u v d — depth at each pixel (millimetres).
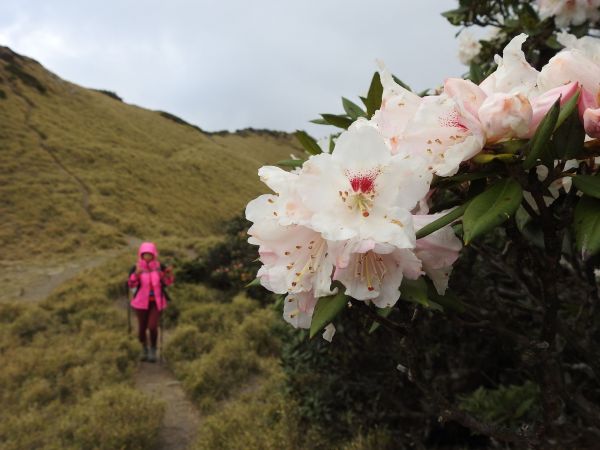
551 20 2318
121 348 7512
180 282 12016
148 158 33750
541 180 913
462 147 790
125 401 5273
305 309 923
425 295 863
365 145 836
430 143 861
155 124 45656
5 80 35344
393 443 3750
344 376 3965
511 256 1561
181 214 26328
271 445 4230
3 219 18719
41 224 18875
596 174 856
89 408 5219
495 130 774
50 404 5648
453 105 842
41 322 8789
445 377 3623
